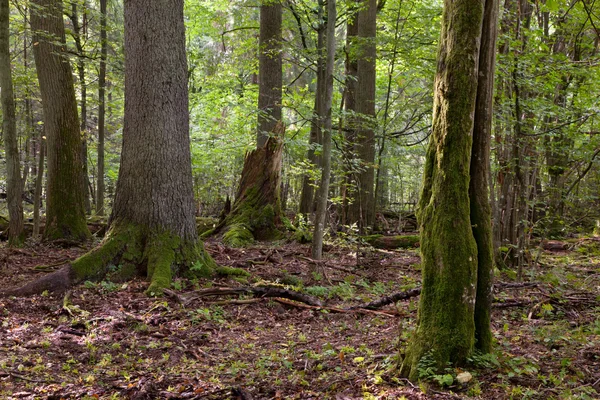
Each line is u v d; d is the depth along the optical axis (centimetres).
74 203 1149
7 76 891
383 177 1933
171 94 795
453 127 397
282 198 1962
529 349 460
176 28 799
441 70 409
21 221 985
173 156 796
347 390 394
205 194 2212
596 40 971
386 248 1208
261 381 436
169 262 764
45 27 1111
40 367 459
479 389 363
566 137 902
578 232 1416
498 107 837
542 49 893
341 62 2023
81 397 407
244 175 1260
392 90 1694
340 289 794
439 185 404
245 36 2019
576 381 375
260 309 687
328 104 930
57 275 712
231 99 1977
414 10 1277
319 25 1309
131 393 415
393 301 686
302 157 1759
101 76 1617
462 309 396
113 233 784
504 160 910
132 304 664
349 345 523
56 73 1123
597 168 1007
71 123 1145
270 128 1415
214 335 584
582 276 862
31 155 2272
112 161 2520
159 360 500
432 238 407
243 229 1183
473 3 392
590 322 544
